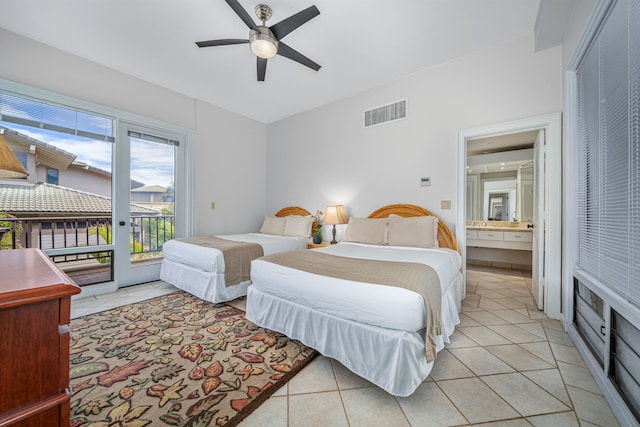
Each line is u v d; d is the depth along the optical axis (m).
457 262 2.46
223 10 2.10
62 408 0.53
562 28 2.09
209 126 4.00
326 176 4.02
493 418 1.20
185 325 2.17
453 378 1.49
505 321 2.25
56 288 0.52
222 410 1.24
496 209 4.53
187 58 2.80
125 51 2.68
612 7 1.36
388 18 2.19
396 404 1.29
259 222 4.80
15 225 2.51
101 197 3.01
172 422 1.17
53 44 2.57
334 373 1.55
